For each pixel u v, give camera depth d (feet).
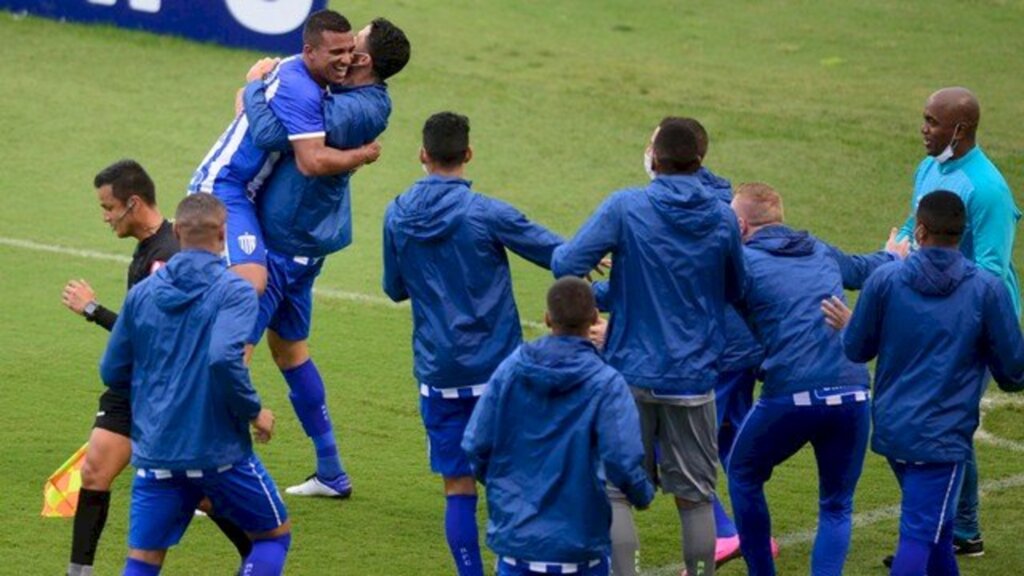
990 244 102.17
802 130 212.02
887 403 91.20
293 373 113.29
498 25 248.93
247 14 224.94
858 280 100.99
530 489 82.28
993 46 248.93
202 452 86.89
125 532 106.83
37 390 130.11
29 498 110.01
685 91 225.35
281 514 91.20
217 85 213.87
